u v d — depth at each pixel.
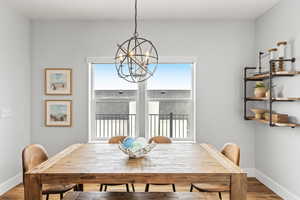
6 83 3.72
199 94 4.44
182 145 3.31
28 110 4.38
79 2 3.66
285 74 3.18
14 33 3.93
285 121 3.34
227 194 3.66
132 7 3.84
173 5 3.77
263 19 4.08
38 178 2.05
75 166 2.26
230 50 4.42
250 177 4.43
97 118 4.63
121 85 4.60
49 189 2.65
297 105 3.15
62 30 4.43
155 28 4.42
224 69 4.42
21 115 4.15
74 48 4.43
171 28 4.42
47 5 3.78
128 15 4.20
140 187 3.89
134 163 2.37
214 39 4.42
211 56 4.42
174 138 4.62
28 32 4.37
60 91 4.44
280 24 3.53
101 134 4.64
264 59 4.00
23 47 4.20
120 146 2.63
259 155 4.26
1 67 3.60
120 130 4.64
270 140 3.87
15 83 3.97
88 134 4.47
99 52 4.43
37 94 4.45
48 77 4.44
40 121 4.46
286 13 3.37
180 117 4.61
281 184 3.55
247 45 4.42
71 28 4.43
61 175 2.05
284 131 3.46
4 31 3.67
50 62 4.43
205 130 4.45
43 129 4.46
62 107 4.45
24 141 4.26
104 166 2.26
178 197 2.42
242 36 4.42
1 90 3.60
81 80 4.44
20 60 4.11
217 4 3.72
